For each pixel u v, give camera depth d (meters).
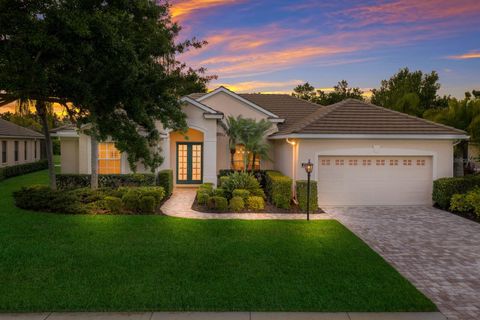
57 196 12.97
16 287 6.38
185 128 13.65
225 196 14.82
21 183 22.62
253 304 5.83
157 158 13.59
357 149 14.82
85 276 6.89
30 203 13.09
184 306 5.75
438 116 24.73
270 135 19.59
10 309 5.61
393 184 15.08
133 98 10.83
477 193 13.22
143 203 12.83
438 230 11.03
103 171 18.81
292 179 15.73
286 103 23.95
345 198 15.01
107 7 10.53
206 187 16.00
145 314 5.52
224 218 12.27
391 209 14.30
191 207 14.28
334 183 14.96
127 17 11.02
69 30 9.27
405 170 15.07
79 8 9.88
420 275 7.35
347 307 5.78
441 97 39.41
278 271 7.24
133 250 8.46
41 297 5.99
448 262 8.15
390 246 9.38
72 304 5.75
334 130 14.53
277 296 6.11
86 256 8.02
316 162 14.80
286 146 17.27
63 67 10.58
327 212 13.66
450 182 13.97
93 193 13.46
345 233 10.29
